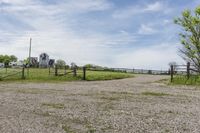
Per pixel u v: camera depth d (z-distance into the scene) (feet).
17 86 76.95
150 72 200.95
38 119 33.12
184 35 109.60
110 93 60.49
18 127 29.09
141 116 35.73
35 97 52.65
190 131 28.78
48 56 204.23
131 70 205.57
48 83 89.30
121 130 28.81
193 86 80.48
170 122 32.55
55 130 28.35
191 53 107.86
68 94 57.88
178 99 52.19
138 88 72.95
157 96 56.39
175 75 112.68
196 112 39.09
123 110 39.78
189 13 108.37
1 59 304.71
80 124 31.09
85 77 112.27
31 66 211.61
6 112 37.01
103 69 191.42
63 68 159.84
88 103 45.78
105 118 34.22
